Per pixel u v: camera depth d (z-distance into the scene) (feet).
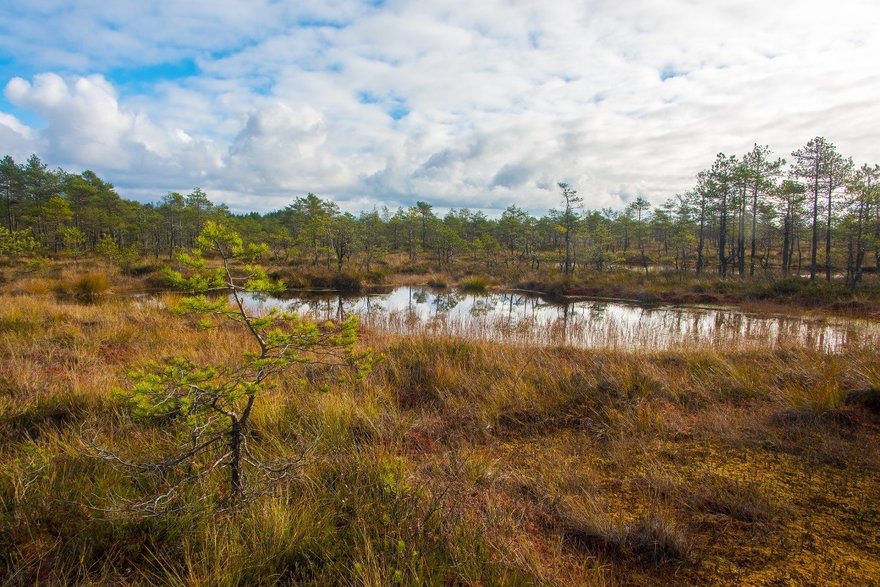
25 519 8.30
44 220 124.26
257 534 8.33
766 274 85.46
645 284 84.74
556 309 64.90
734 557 8.21
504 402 16.78
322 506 9.39
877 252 76.02
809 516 9.40
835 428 13.76
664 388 17.67
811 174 77.97
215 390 8.71
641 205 150.71
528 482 10.96
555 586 7.27
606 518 9.21
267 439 12.89
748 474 11.21
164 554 8.02
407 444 13.29
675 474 11.27
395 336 29.27
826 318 52.80
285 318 9.43
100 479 9.96
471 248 152.66
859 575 7.66
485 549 8.00
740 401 16.99
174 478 10.19
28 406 14.37
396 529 8.36
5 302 35.04
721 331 35.32
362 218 149.18
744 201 90.79
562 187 105.70
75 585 7.04
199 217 132.98
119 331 28.04
